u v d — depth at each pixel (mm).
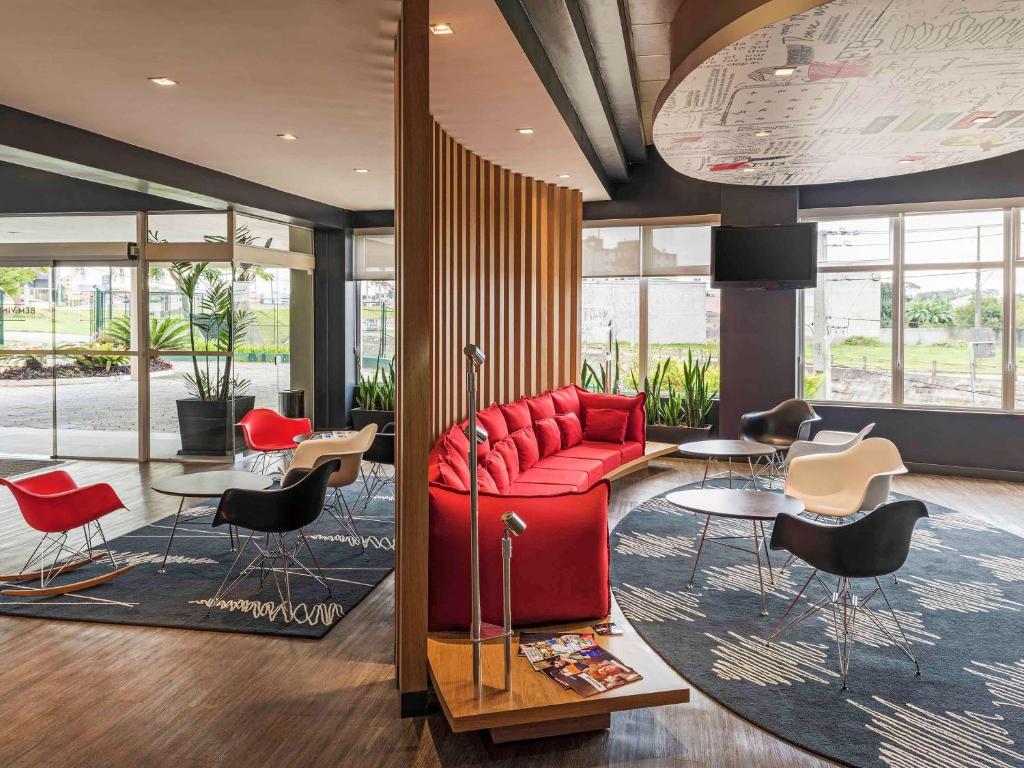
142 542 5191
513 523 2740
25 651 3516
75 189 8266
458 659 3055
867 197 7984
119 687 3176
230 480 4906
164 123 5367
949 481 7527
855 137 5523
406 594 2943
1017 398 7676
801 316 8500
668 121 5105
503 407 6359
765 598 4277
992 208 7672
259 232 8594
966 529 5711
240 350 8281
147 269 8242
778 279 7719
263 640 3652
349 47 3896
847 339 8336
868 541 3285
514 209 7125
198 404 8234
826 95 4469
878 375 8219
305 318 9734
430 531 3266
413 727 2889
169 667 3361
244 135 5715
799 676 3316
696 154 6160
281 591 4273
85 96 4727
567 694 2762
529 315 7430
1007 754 2693
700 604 4188
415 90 2934
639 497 6746
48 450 8688
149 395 8312
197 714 2963
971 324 7816
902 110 4777
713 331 9094
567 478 5820
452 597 3273
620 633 3268
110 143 5789
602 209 8984
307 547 4809
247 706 3027
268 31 3688
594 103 5645
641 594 4348
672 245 9094
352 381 10148
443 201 5215
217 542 5203
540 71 4414
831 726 2891
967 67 3934
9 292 8555
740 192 8234
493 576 3283
